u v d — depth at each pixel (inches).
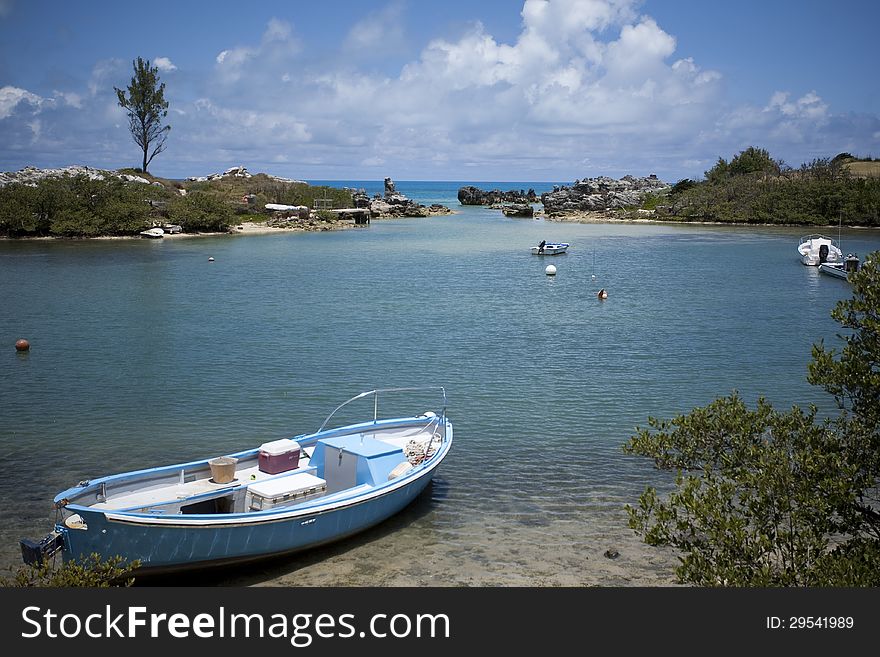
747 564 490.9
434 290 2600.9
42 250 3631.9
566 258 3710.6
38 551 630.5
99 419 1147.9
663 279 2945.4
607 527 790.5
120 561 612.4
